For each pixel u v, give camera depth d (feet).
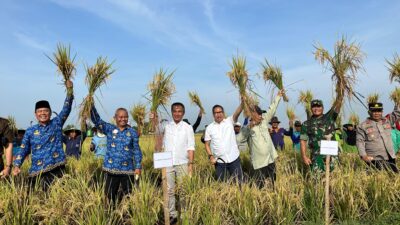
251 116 22.76
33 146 19.52
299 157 30.04
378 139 24.34
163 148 21.38
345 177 21.02
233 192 18.88
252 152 23.81
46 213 16.67
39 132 19.54
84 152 40.42
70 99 20.29
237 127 31.89
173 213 19.76
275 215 18.34
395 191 20.42
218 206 17.83
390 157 24.35
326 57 21.48
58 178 19.01
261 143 23.40
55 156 19.84
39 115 19.40
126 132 20.24
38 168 19.36
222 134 23.36
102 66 19.88
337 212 19.58
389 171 22.52
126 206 17.61
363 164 25.84
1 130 20.62
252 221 17.76
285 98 23.95
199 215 17.79
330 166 22.56
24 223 16.40
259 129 23.62
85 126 20.07
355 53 21.35
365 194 20.33
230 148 23.24
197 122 28.66
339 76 21.15
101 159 30.40
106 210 17.43
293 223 18.48
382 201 19.72
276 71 23.85
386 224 18.44
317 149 22.58
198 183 19.54
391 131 25.50
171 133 21.27
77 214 17.02
